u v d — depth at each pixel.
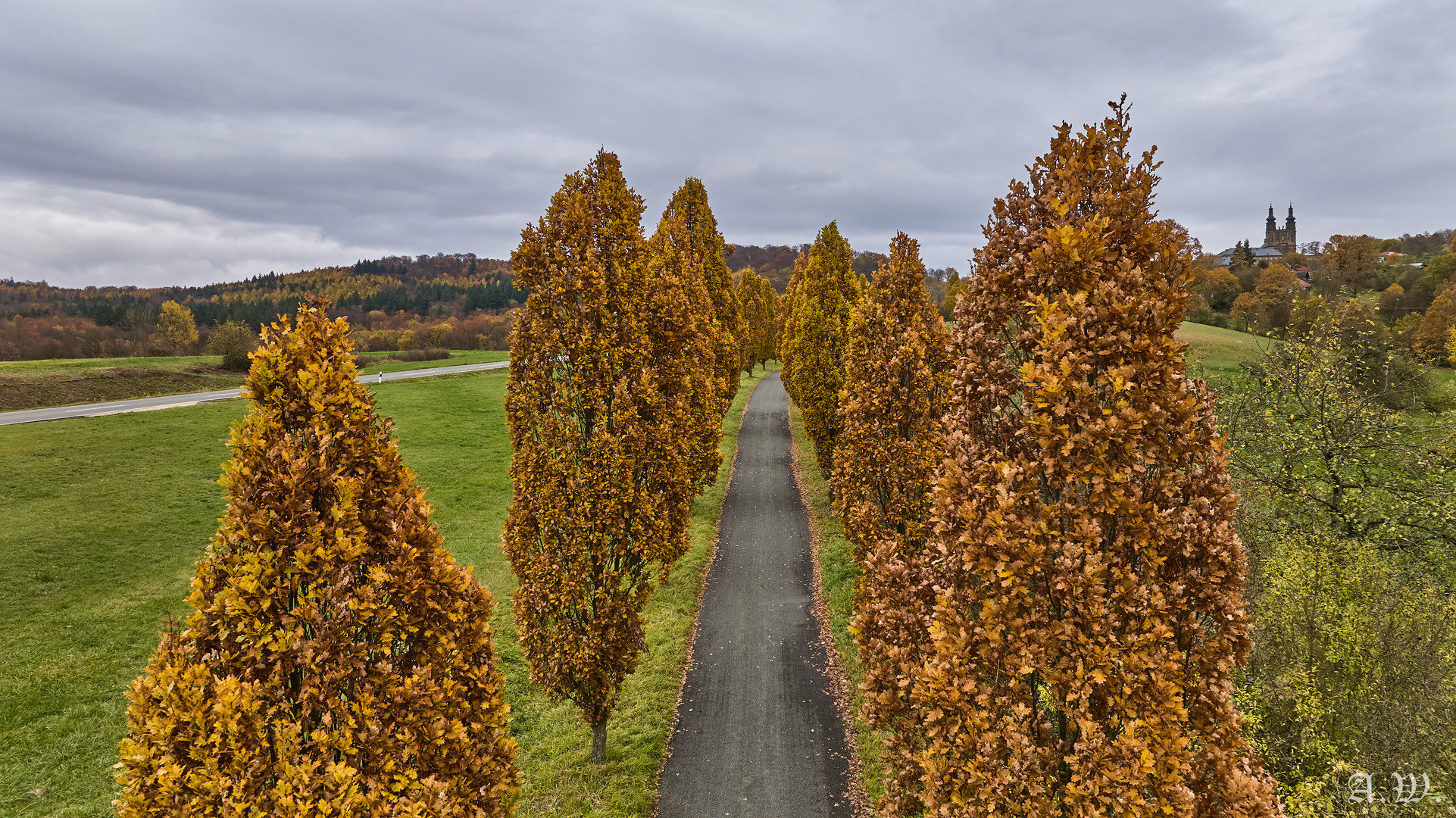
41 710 12.55
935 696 5.87
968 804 5.63
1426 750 8.49
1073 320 5.25
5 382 36.38
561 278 10.70
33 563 17.91
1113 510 5.30
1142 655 5.16
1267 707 10.05
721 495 27.78
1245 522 12.66
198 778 4.59
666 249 21.91
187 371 46.34
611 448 10.84
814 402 23.89
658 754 11.89
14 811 10.28
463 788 5.76
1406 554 14.51
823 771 11.49
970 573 6.11
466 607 6.13
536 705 13.54
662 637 16.08
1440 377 22.23
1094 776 5.08
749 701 13.58
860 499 14.40
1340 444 16.20
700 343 20.81
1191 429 5.38
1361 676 10.09
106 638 15.13
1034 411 5.61
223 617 4.98
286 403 5.36
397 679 5.45
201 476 25.81
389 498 5.66
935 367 13.41
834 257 23.47
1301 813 8.33
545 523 10.70
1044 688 6.52
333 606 5.14
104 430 29.89
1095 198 5.70
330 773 4.89
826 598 18.25
